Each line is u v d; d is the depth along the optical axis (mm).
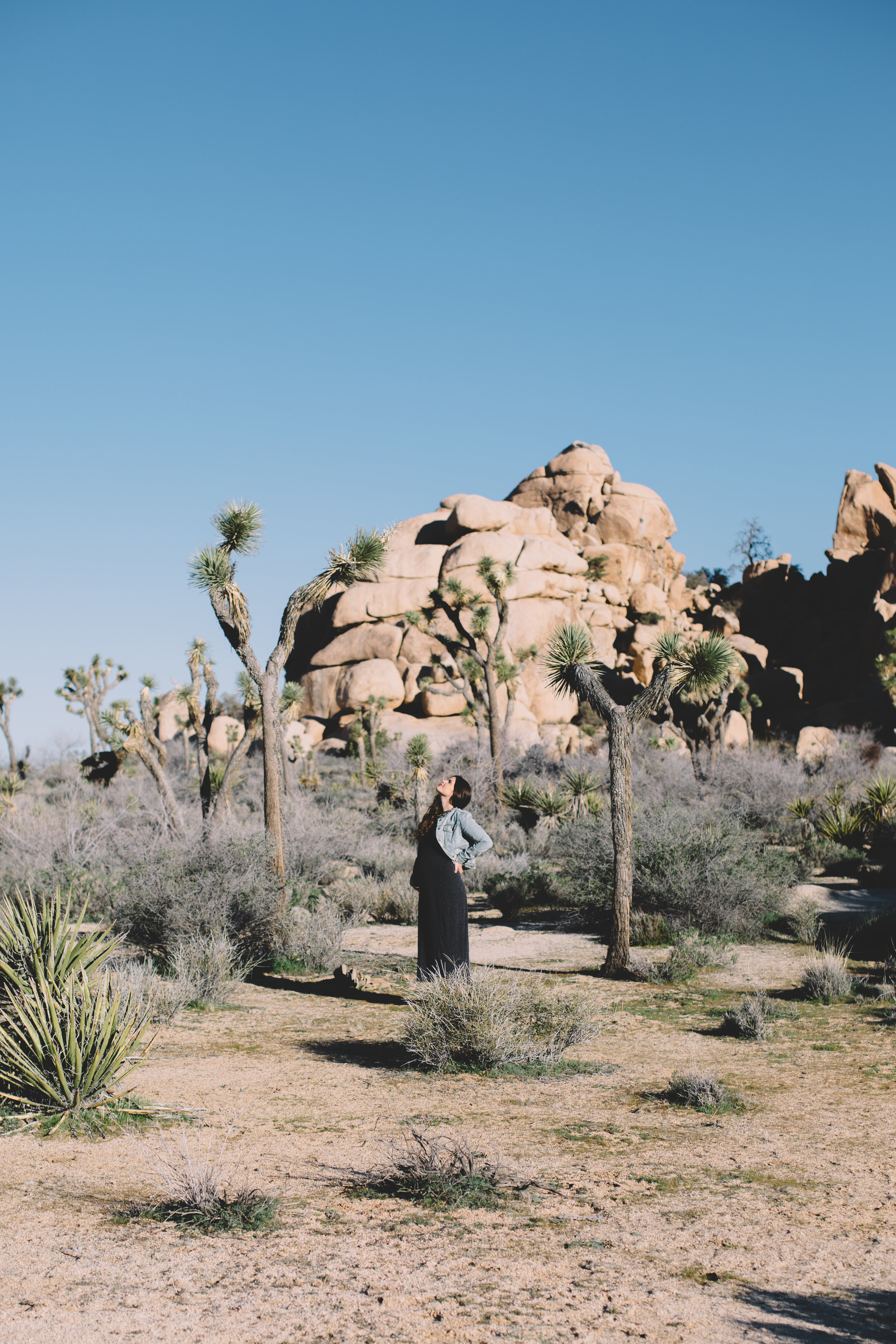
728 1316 3189
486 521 72188
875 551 83375
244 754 15781
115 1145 5023
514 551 67250
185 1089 6211
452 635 62438
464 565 66000
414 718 60656
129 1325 3053
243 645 12367
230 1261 3584
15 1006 5664
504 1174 4641
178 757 47625
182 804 23844
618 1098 6156
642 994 10156
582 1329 3070
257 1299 3256
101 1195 4289
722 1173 4691
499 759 29703
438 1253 3688
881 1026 8508
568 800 25047
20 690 43312
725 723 34719
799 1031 8359
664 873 14227
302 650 71625
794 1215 4141
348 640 66375
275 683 12430
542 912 16906
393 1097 6109
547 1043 7305
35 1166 4684
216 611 12203
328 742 60344
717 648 10984
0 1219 3982
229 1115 5641
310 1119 5582
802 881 18859
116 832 18078
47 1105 5398
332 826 21125
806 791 29297
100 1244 3729
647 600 78938
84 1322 3070
